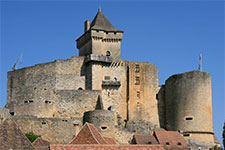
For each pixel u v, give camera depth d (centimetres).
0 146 4666
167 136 8662
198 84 9400
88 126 6106
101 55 9681
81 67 9712
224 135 8375
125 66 9975
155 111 10038
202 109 9319
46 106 9281
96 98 9231
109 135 8156
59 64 9556
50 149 4912
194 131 9206
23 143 4803
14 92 9788
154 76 10206
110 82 9669
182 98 9500
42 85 9456
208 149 9119
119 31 9950
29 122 8112
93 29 9794
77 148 5009
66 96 9225
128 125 9544
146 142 8294
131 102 9856
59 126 8200
